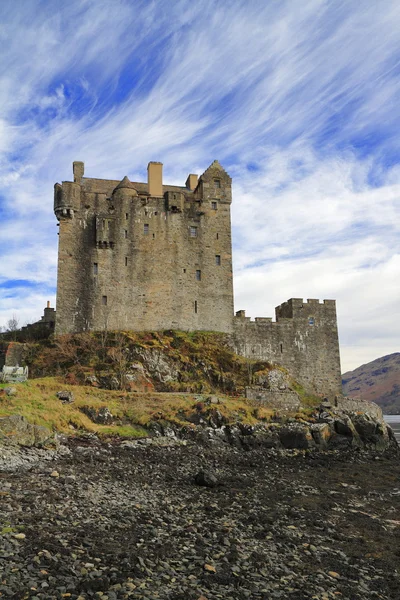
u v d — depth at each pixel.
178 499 24.81
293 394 56.75
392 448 54.22
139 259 70.75
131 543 16.89
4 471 25.69
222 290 72.75
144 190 77.88
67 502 21.02
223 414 48.25
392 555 19.11
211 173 76.50
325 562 17.73
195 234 73.69
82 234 69.62
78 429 41.50
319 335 72.12
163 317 69.69
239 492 28.16
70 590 12.76
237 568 15.89
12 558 14.12
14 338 71.88
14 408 40.12
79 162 77.44
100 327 67.38
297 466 40.06
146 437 42.56
